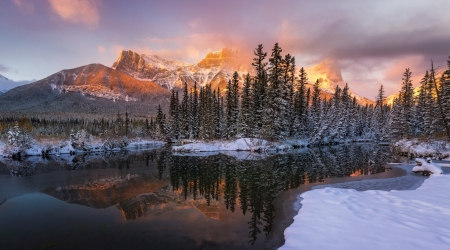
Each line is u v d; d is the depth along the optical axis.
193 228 9.41
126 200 13.82
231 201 13.05
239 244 7.90
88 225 10.04
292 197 13.27
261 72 45.97
